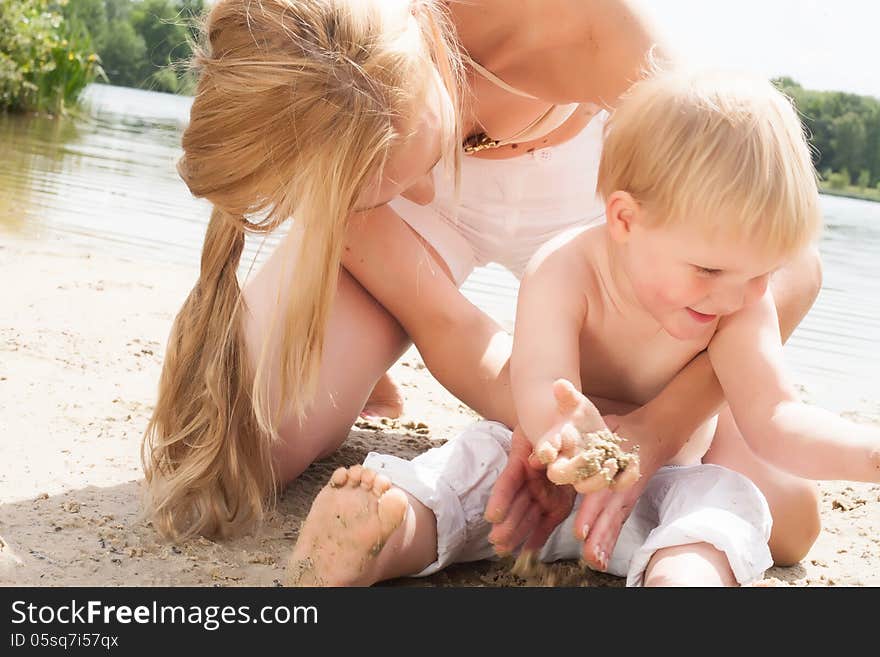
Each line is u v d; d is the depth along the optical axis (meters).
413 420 2.47
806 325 3.86
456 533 1.60
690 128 1.51
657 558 1.50
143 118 10.50
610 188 1.63
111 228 4.39
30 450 1.95
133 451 2.00
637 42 1.98
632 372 1.75
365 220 1.89
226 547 1.67
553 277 1.68
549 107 2.23
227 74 1.58
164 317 3.00
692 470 1.67
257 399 1.71
